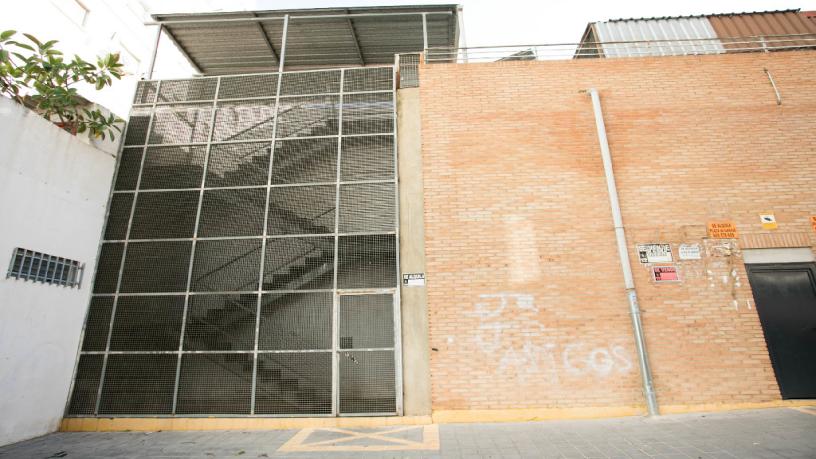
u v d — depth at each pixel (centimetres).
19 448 507
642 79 771
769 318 634
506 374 611
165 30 980
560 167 717
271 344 636
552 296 645
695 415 566
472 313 639
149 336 647
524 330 629
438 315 640
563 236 676
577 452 437
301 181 728
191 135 773
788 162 707
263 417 602
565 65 786
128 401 617
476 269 662
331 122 768
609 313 634
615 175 711
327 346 631
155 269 684
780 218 677
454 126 749
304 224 699
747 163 709
